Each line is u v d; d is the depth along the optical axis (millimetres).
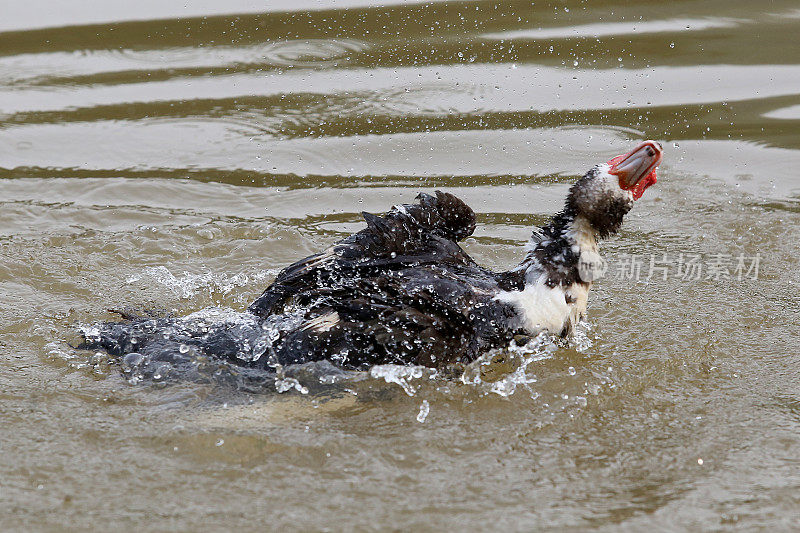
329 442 13484
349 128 23625
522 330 15172
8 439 13406
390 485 12578
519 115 23906
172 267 19109
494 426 13977
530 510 12094
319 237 20219
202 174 22281
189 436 13516
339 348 15047
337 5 28953
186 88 25281
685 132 23516
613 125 23531
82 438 13461
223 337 15531
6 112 24359
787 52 25938
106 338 15812
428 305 14781
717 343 16359
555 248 15484
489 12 28406
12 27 28062
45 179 22078
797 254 19672
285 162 22609
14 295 17766
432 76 25516
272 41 27234
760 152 23000
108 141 23375
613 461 13195
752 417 14258
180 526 11734
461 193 21438
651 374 15375
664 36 26875
